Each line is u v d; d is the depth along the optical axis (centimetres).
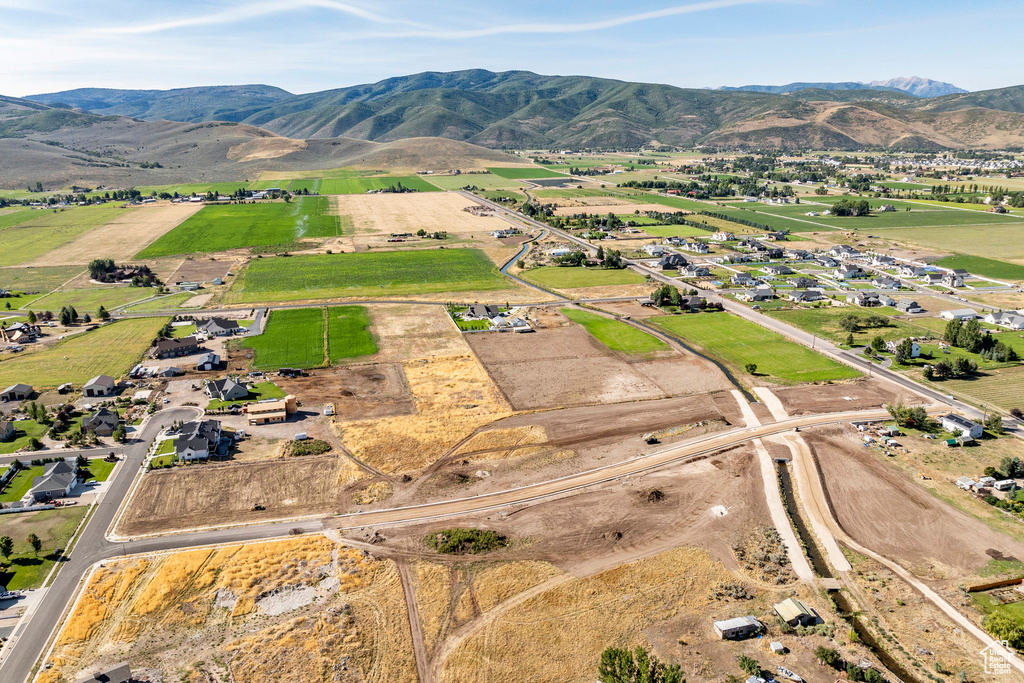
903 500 8575
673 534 7888
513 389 12062
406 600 6812
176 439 9844
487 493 8712
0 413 11025
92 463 9406
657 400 11625
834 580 7138
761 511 8338
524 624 6506
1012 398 11519
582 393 11894
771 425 10638
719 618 6606
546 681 5859
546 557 7469
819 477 9112
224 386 11675
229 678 5850
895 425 10594
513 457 9625
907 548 7662
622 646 6241
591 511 8325
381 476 9094
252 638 6306
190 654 6116
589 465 9425
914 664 6019
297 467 9312
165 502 8425
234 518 8106
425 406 11338
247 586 6956
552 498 8606
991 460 9519
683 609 6731
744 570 7300
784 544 7712
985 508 8369
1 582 6988
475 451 9788
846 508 8425
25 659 6031
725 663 6012
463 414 11019
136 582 6981
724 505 8462
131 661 6031
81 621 6456
